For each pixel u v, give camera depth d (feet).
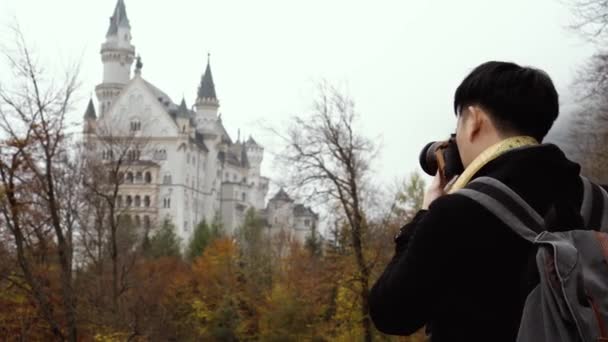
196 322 153.07
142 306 91.25
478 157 6.68
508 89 6.67
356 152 85.51
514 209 6.03
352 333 84.84
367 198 88.28
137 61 437.99
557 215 5.90
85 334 82.12
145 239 205.46
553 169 6.28
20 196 68.59
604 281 5.34
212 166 482.28
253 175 604.49
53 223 71.26
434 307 6.32
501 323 5.97
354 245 82.84
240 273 179.63
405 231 7.00
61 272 71.77
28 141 66.13
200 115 492.13
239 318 154.30
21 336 72.79
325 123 85.05
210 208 476.95
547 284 5.45
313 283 96.48
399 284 6.24
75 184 92.99
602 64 69.26
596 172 60.75
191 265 210.18
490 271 6.01
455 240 6.04
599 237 5.65
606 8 66.69
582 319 5.13
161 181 423.23
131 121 424.46
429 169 7.88
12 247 73.31
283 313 135.44
